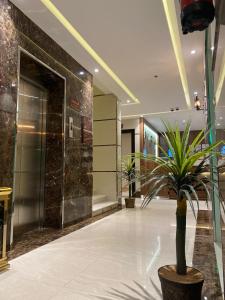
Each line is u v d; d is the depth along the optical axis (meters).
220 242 2.67
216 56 2.51
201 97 7.55
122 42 4.42
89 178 5.53
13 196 3.26
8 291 2.17
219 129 2.34
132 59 5.07
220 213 2.68
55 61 4.36
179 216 1.70
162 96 7.51
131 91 7.05
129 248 3.33
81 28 3.99
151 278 2.42
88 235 3.97
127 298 2.05
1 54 3.13
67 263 2.80
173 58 5.03
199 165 1.70
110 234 4.04
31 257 2.99
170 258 2.96
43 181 4.54
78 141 5.11
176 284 1.56
